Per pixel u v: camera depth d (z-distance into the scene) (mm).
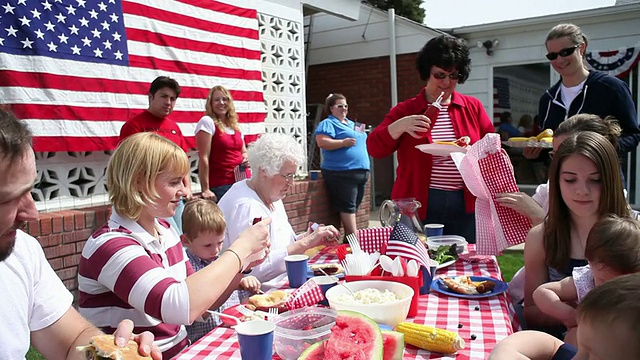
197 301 1506
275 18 5680
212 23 4785
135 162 1664
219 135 4367
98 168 4113
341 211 6016
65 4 3619
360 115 9281
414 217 2578
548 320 2023
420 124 2840
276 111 5816
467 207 3092
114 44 3936
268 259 2295
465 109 3184
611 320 868
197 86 4664
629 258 1521
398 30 8617
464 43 3018
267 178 2479
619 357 865
